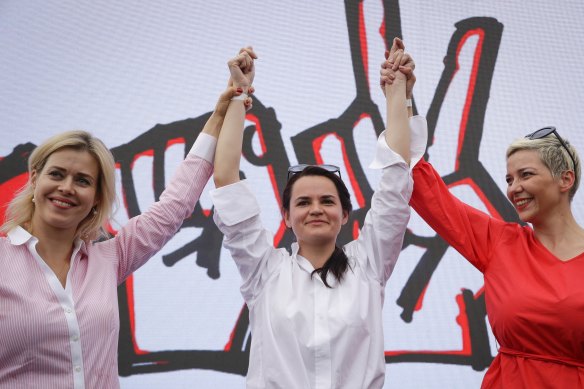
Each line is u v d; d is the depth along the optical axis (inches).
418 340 89.4
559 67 107.8
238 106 66.5
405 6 107.3
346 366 58.1
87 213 59.1
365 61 103.5
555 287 58.7
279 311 60.1
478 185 99.0
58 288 55.6
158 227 63.1
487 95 104.0
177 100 96.8
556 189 62.9
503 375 61.6
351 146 98.5
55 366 53.7
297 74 100.7
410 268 92.6
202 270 89.4
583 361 58.2
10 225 58.5
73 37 96.3
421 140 66.4
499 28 108.3
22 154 90.2
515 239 64.9
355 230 94.3
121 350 84.5
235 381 85.6
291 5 104.5
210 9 102.1
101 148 59.7
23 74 93.2
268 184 94.6
